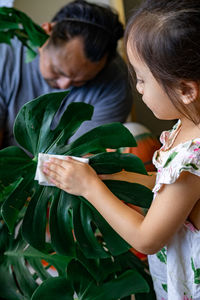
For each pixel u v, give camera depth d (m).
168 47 0.73
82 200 0.85
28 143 0.86
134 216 0.80
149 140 1.51
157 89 0.79
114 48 1.53
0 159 0.84
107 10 1.50
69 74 1.49
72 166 0.83
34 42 1.21
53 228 0.84
